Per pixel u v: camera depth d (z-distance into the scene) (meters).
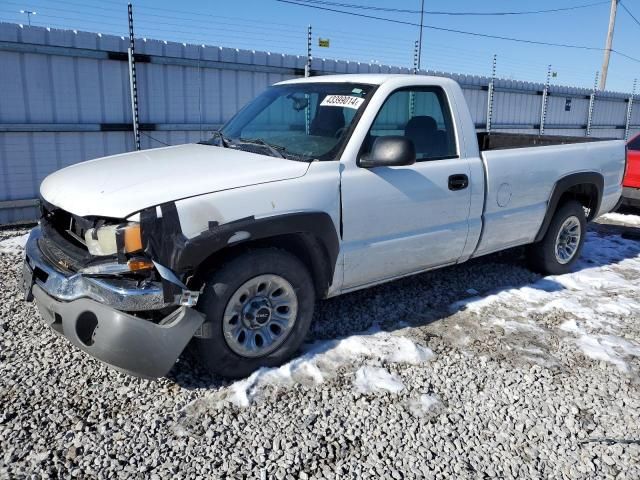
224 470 2.49
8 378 3.16
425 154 3.97
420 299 4.56
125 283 2.78
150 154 3.80
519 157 4.55
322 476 2.48
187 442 2.67
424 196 3.84
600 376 3.45
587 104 17.12
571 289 5.03
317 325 4.00
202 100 8.72
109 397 3.02
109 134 7.96
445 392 3.20
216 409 2.94
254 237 3.00
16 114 7.14
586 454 2.71
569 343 3.87
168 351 2.83
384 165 3.41
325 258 3.46
